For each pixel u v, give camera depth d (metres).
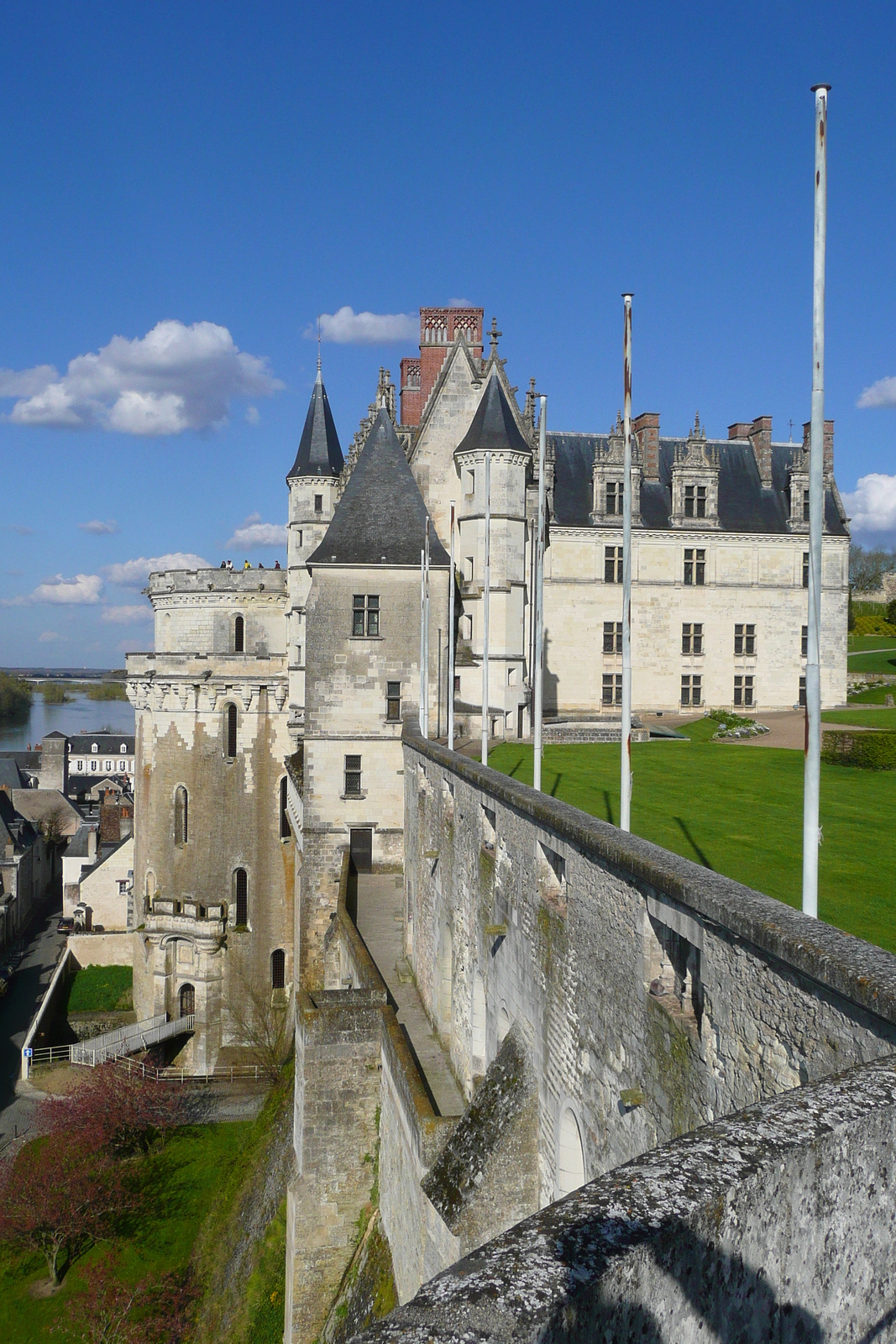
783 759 34.25
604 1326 3.83
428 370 51.69
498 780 20.08
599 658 63.81
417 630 42.28
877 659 92.75
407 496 43.31
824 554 66.00
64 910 86.56
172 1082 54.38
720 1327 4.46
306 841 42.31
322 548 42.28
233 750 61.53
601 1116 13.48
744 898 9.64
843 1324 5.21
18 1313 35.34
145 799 64.81
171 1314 33.22
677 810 23.06
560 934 15.54
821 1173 5.04
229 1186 37.34
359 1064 26.25
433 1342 3.47
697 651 64.75
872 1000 7.11
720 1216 4.45
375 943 35.12
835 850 18.30
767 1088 8.99
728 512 66.06
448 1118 19.91
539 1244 4.06
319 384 60.53
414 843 33.34
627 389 17.47
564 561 63.66
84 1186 38.88
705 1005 10.38
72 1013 65.75
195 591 63.75
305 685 43.81
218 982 60.19
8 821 94.69
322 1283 25.97
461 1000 23.86
